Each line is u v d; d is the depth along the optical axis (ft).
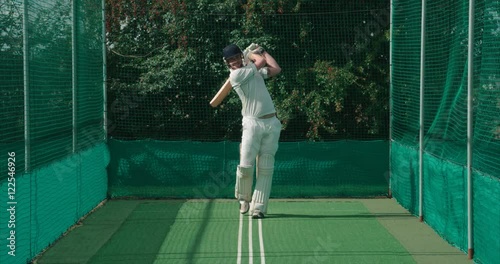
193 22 37.47
